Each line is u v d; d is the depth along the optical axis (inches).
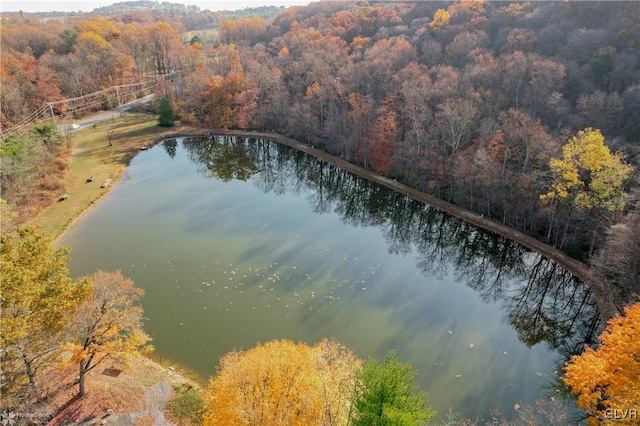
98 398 1133.7
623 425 739.4
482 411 1253.1
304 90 3882.9
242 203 2723.9
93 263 1969.7
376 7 5280.5
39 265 957.2
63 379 1173.7
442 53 3710.6
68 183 2760.8
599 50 2770.7
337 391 942.4
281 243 2215.8
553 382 1374.3
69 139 3395.7
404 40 4033.0
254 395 906.7
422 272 2027.6
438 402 1278.3
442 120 2596.0
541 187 2085.4
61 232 2234.3
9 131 3218.5
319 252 2138.3
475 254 2314.2
